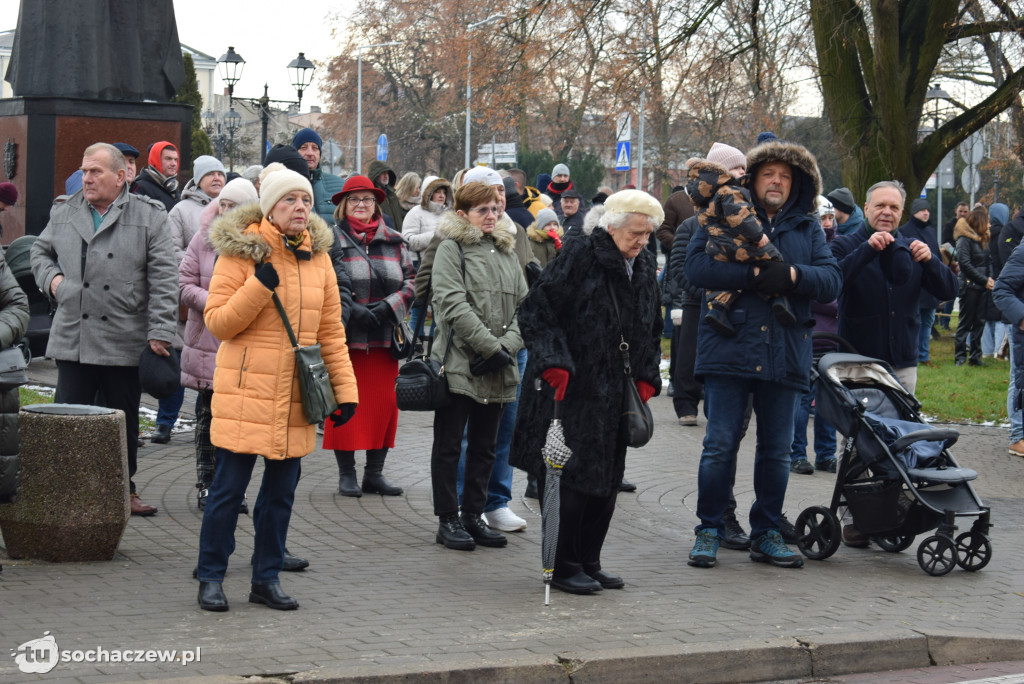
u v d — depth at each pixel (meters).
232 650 4.82
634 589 6.25
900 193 7.85
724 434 6.89
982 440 11.91
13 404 5.79
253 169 10.05
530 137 43.25
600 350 6.03
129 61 13.67
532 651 5.00
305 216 5.41
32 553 6.16
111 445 6.17
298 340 5.45
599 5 21.97
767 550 7.01
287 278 5.43
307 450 5.52
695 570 6.79
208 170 8.64
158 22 13.88
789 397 6.89
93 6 13.34
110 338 7.06
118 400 7.23
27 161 12.99
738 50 21.30
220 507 5.44
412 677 4.59
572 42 22.92
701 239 6.82
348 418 5.69
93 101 13.17
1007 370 16.75
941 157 19.64
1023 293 10.17
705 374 6.88
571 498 6.03
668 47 21.31
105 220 7.07
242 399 5.39
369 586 6.04
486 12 26.20
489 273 7.00
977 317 17.28
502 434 7.55
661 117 31.38
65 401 7.16
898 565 7.18
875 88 19.70
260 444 5.36
